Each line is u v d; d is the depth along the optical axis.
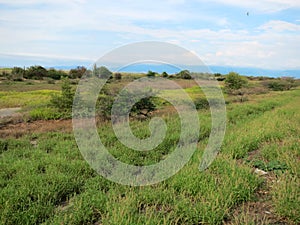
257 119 11.83
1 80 40.81
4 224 4.07
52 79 45.31
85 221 4.22
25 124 13.02
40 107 17.09
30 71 45.72
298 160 6.14
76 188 5.36
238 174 5.40
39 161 6.55
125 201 4.48
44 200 4.77
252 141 7.86
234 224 4.07
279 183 5.04
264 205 4.67
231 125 10.88
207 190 4.82
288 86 41.12
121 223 3.89
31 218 4.21
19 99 23.36
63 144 8.21
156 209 4.57
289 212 4.12
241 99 22.14
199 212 4.26
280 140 8.39
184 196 4.75
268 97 25.44
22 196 4.71
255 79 51.41
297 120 11.29
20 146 8.55
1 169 6.07
